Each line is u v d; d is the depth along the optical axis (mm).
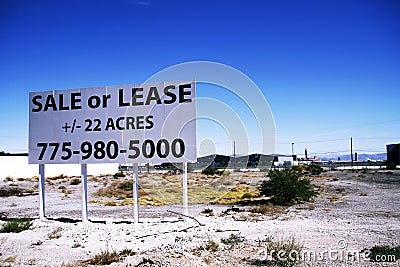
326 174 55906
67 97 17391
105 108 16859
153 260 9641
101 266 9695
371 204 21891
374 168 72375
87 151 17047
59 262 10328
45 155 17672
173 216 19250
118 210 22766
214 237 12945
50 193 36656
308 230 13938
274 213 19172
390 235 12555
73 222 17344
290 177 23312
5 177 57594
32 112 17875
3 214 21688
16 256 11039
